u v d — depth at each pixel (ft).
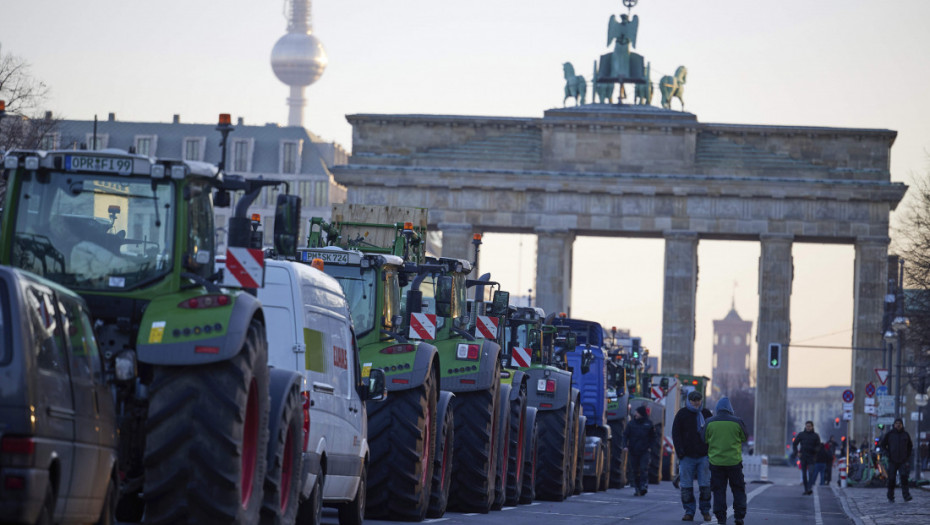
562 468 264.93
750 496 358.43
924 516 269.03
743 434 208.33
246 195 111.55
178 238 106.32
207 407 94.94
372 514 174.91
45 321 83.05
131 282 105.50
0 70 366.63
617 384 382.63
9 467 77.20
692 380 590.14
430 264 207.92
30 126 377.50
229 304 97.60
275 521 112.06
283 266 131.85
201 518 95.25
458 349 200.85
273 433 111.96
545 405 263.29
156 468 94.73
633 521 214.48
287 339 130.11
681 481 220.23
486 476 203.21
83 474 85.71
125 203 106.52
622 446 379.14
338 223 240.12
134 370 93.20
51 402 81.05
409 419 171.94
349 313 151.94
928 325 536.42
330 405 140.05
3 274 80.33
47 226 106.01
